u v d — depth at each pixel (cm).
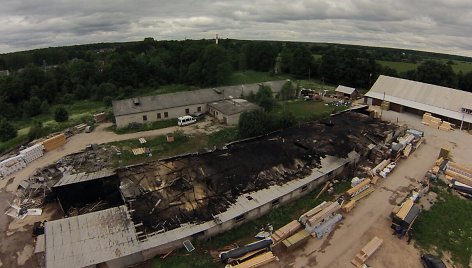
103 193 3575
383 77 7588
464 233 3194
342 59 9438
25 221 3284
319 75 10131
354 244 3020
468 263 2842
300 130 5034
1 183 3981
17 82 8362
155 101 6100
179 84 9906
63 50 15650
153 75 9794
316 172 3847
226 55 9519
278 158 4078
